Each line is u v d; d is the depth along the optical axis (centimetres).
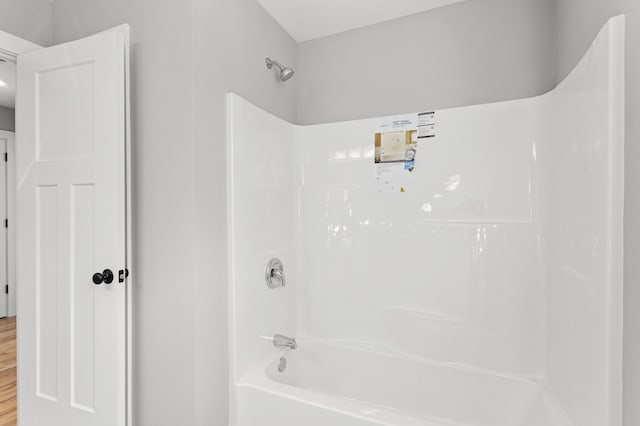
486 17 178
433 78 189
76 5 160
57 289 149
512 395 159
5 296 369
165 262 138
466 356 174
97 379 140
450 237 177
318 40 219
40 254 154
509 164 164
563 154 132
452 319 177
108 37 137
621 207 89
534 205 159
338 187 203
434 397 175
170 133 136
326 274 206
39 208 154
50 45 168
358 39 208
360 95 208
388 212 191
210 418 139
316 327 209
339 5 185
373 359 189
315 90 220
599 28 109
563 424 121
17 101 156
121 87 135
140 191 142
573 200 120
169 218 137
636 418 84
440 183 179
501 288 167
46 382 152
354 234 200
